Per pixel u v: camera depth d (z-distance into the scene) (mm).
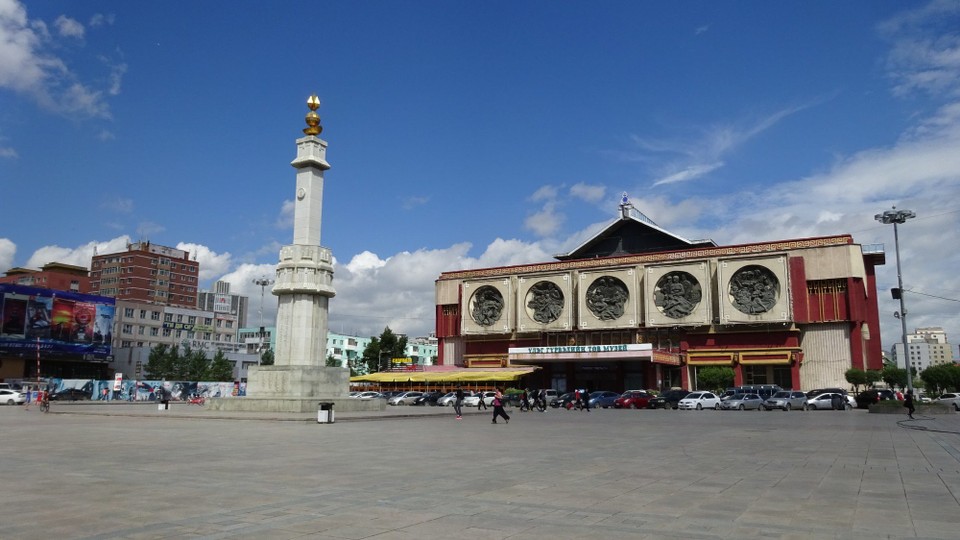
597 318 82438
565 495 11797
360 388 91438
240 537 8547
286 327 44281
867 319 80750
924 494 11969
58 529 8969
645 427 32281
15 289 85188
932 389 105750
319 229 45500
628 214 91500
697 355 77062
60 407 54438
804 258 73938
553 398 67000
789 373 73500
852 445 21797
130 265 145625
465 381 83250
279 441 22844
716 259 77438
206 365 107125
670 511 10367
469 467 15750
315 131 45594
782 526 9344
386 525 9297
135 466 15578
